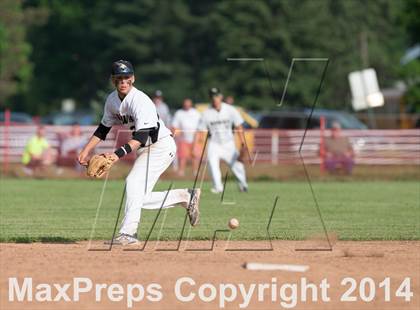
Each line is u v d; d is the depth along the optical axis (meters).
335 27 174.88
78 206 49.34
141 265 26.06
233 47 153.88
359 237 35.09
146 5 185.25
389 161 79.38
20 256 27.52
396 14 118.38
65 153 77.44
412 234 36.25
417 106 115.12
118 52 189.25
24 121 118.31
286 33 153.38
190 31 183.00
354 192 60.53
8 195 56.66
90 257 27.33
